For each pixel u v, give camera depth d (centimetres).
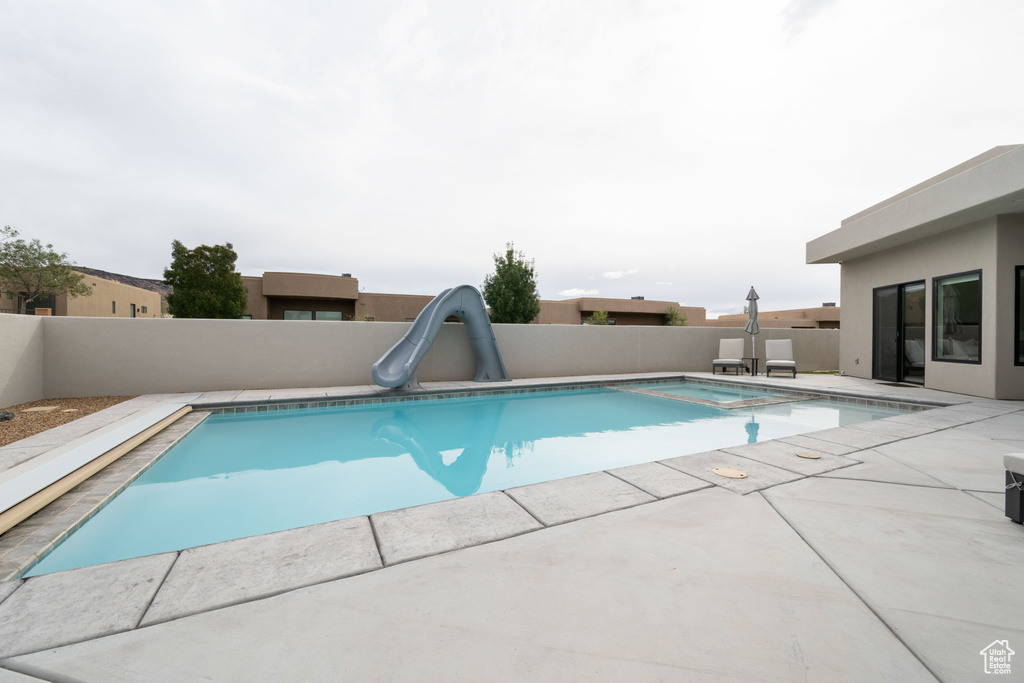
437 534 213
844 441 407
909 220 755
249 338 756
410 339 816
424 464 413
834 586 168
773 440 410
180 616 149
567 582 170
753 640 136
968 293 731
